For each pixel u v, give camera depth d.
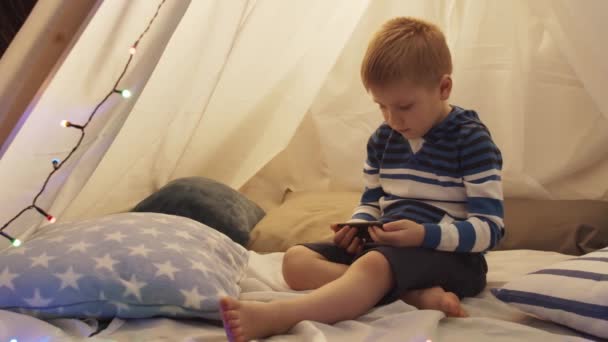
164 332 0.95
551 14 1.43
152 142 1.53
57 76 1.06
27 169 1.11
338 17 1.63
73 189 1.20
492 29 1.62
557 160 1.63
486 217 1.07
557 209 1.52
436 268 1.05
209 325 1.02
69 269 1.00
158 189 1.70
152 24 1.10
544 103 1.62
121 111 1.15
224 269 1.13
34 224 1.18
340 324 0.94
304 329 0.89
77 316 1.00
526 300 0.97
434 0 1.69
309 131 1.93
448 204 1.13
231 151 1.79
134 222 1.15
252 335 0.89
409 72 1.08
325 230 1.53
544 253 1.34
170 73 1.37
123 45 1.10
